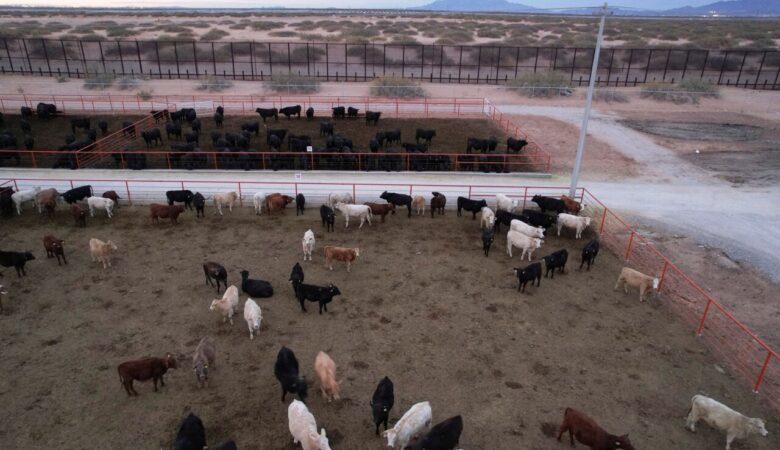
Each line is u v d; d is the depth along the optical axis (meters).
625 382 12.99
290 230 21.58
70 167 27.80
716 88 49.75
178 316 15.34
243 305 16.00
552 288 17.48
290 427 10.52
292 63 61.34
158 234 20.92
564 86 49.53
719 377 13.33
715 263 19.73
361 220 21.73
